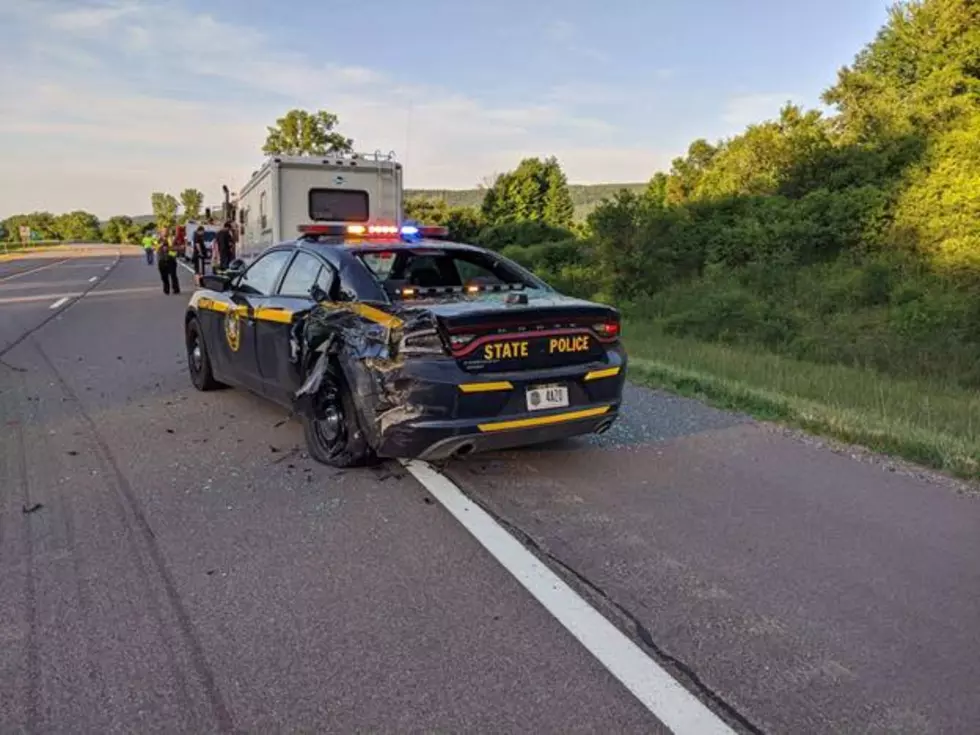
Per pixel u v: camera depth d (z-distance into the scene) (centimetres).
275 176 1464
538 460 524
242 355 633
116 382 803
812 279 1670
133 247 8425
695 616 315
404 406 431
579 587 340
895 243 1653
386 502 445
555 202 4853
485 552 377
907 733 243
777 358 1124
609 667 278
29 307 1683
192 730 244
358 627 306
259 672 275
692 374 822
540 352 456
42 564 362
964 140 1695
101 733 242
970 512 428
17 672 275
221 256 2017
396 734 242
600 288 2002
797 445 563
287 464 515
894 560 366
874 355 1159
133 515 424
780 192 2159
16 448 554
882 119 1962
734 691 264
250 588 339
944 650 289
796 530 403
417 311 444
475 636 299
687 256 2003
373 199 1545
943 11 2034
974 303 1250
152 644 293
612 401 485
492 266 583
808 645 292
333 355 485
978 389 970
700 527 408
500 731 243
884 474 495
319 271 545
